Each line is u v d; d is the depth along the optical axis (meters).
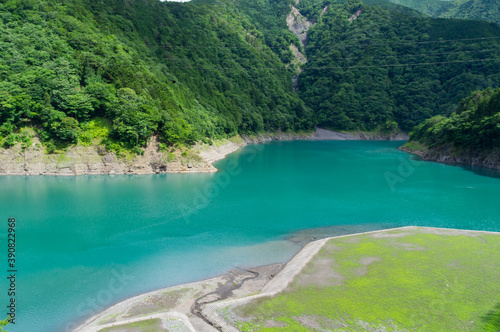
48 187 66.88
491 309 25.95
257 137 170.12
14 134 75.56
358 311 26.05
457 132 106.88
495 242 39.53
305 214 55.03
